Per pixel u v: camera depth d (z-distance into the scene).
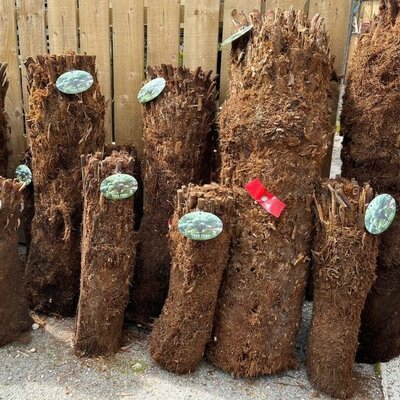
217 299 1.57
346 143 1.64
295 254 1.51
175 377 1.57
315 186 1.50
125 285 1.62
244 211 1.50
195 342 1.54
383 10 1.55
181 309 1.52
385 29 1.51
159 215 1.75
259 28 1.50
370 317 1.64
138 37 1.96
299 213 1.49
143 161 1.83
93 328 1.61
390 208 1.44
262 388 1.54
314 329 1.54
